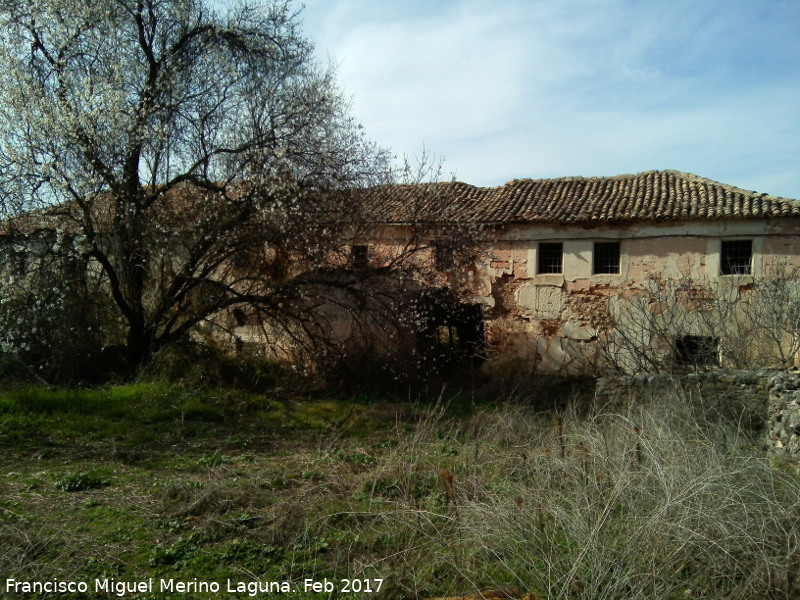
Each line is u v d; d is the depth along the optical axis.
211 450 8.85
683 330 13.80
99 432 9.46
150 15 13.69
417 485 6.71
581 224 16.84
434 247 14.91
